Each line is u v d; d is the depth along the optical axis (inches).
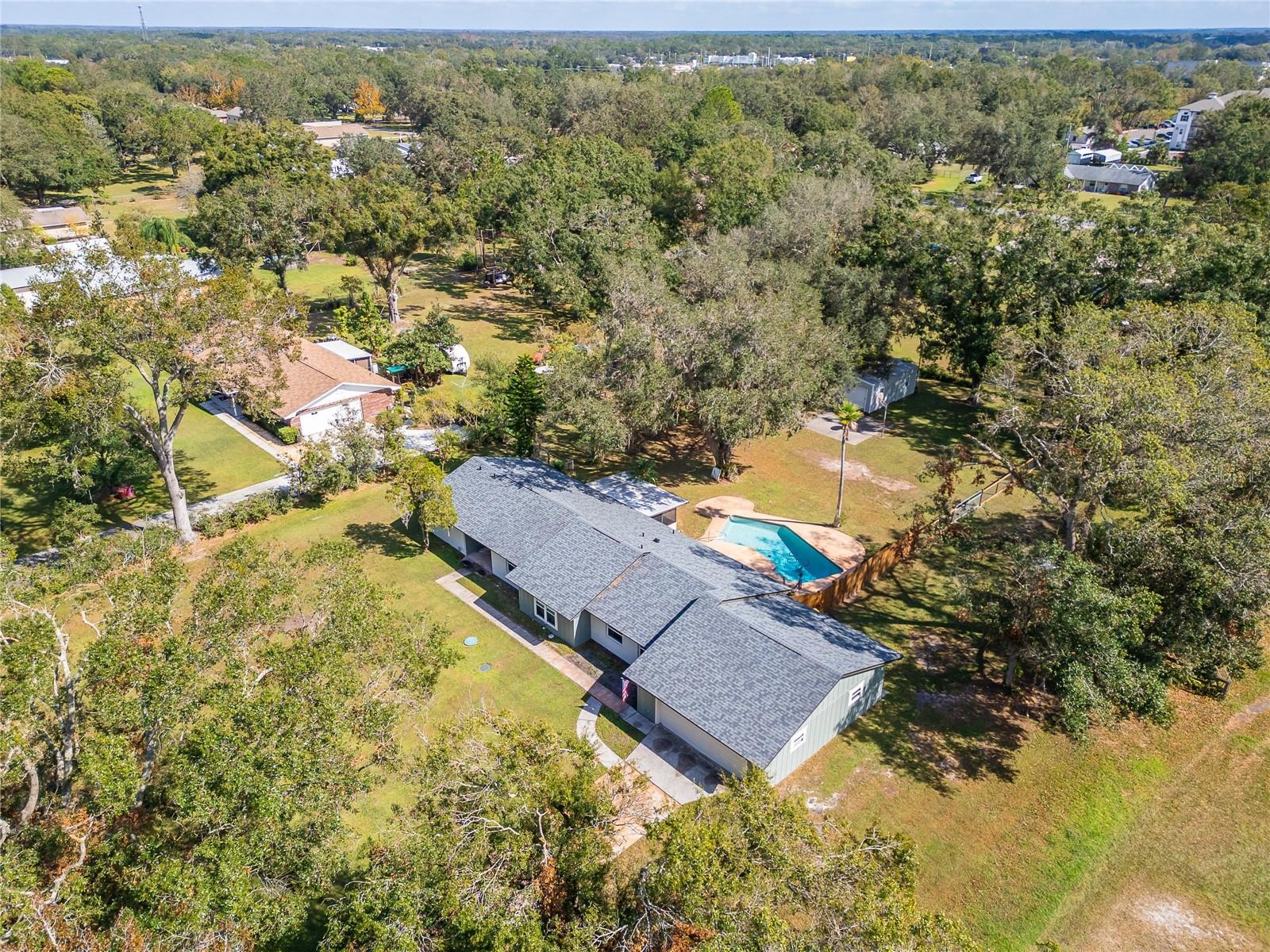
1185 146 5974.4
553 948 606.9
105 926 679.7
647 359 1697.8
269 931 672.4
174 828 713.0
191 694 743.1
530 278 2910.9
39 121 4606.3
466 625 1384.1
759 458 2037.4
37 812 773.9
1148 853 987.3
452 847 683.4
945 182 5541.3
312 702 738.2
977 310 2178.9
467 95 5698.8
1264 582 1050.1
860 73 7475.4
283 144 3821.4
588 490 1686.8
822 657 1129.4
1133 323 1457.9
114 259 1493.6
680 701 1101.1
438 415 2076.8
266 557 922.7
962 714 1208.8
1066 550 1205.7
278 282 2930.6
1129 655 1117.7
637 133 5029.5
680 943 598.5
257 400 1617.9
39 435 1594.5
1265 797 1068.5
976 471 1951.3
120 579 852.6
